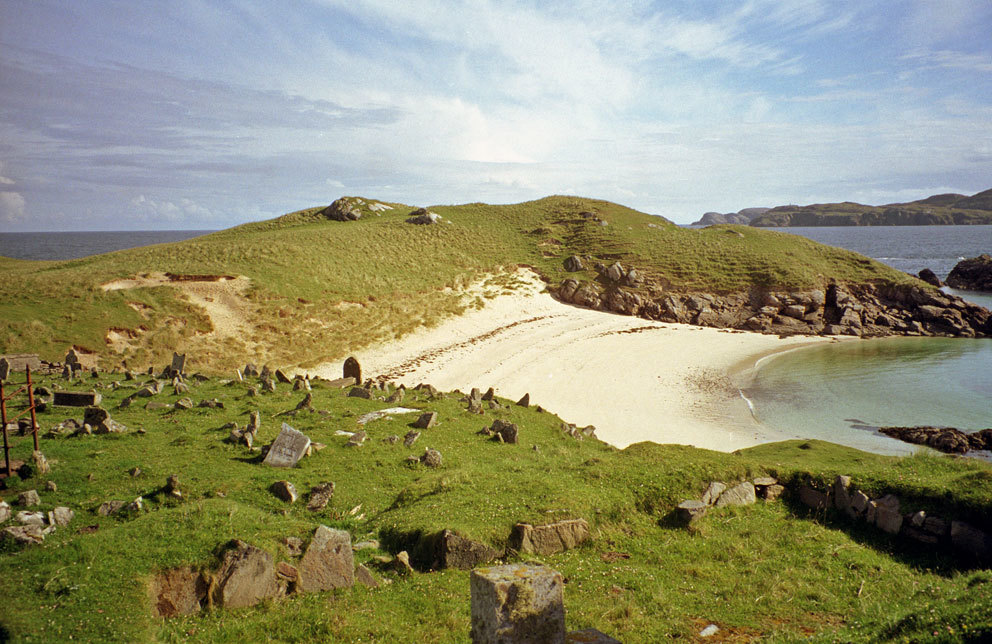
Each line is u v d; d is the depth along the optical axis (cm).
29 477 1570
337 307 6169
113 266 5888
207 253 6656
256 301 5712
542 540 1402
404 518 1484
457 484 1700
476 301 7462
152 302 5150
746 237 10325
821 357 6331
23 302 4703
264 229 10619
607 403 4450
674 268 8831
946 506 1525
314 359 5228
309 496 1647
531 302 7838
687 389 4938
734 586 1263
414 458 2041
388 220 10594
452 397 3147
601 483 1709
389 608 1114
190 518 1257
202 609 1045
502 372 5191
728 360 6072
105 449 1859
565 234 10606
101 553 1095
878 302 8181
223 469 1783
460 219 11225
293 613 1048
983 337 7506
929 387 5041
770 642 985
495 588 708
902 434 3766
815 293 8069
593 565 1345
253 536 1173
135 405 2477
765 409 4388
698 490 1700
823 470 1798
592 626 1056
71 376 3066
